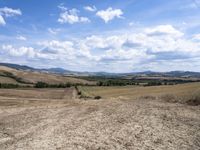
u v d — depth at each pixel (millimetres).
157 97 54000
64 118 30766
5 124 28703
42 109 42781
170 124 23281
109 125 23969
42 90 134250
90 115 31672
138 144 17234
